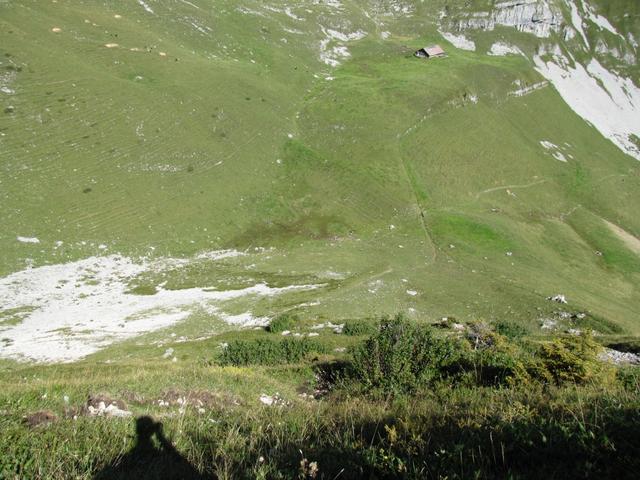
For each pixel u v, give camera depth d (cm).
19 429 913
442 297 6141
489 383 1559
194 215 7912
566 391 1104
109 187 7594
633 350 3528
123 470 776
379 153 10988
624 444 636
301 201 9181
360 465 690
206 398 1372
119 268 6384
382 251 7938
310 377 2289
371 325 4503
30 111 8050
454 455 659
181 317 4881
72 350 3925
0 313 4731
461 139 12531
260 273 6606
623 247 10331
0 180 6812
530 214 10956
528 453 659
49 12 10812
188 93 10269
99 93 9069
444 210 9800
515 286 6938
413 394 1502
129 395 1263
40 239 6347
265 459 750
